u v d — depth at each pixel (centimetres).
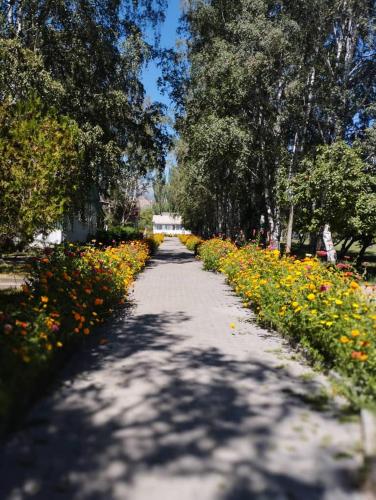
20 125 1091
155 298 1205
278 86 2147
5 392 367
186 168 3159
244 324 872
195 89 2411
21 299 644
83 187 1953
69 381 506
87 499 275
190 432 374
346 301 614
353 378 483
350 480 303
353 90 2100
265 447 349
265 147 2270
